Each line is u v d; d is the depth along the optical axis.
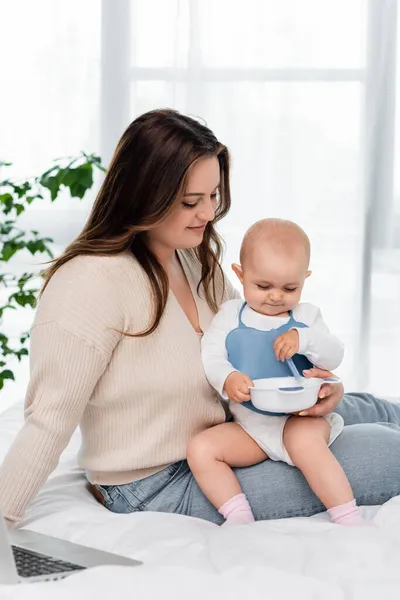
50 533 1.72
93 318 1.79
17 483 1.73
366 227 3.94
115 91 3.88
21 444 1.75
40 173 3.89
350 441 1.94
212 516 1.88
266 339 1.95
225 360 1.92
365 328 3.97
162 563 1.51
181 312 1.96
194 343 1.94
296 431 1.86
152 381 1.87
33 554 1.53
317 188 3.92
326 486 1.80
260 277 1.94
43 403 1.77
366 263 3.95
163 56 3.87
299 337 1.89
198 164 1.84
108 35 3.85
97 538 1.67
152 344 1.88
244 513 1.81
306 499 1.89
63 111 3.88
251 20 3.85
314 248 3.95
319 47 3.86
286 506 1.89
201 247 2.14
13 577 1.35
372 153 3.90
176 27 3.84
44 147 3.89
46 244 3.93
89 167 3.31
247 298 1.97
